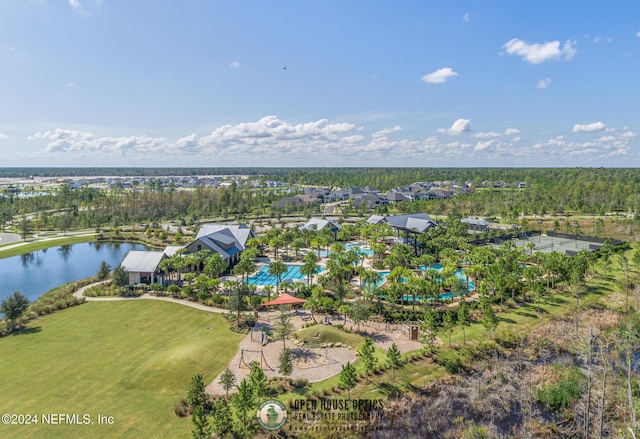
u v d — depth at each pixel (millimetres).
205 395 33969
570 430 34094
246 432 30312
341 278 65875
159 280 71875
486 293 60094
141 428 30844
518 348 47125
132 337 47969
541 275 69562
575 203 152375
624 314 56438
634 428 29656
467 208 163375
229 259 86750
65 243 120000
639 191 159875
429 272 64188
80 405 33531
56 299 62125
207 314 56312
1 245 113875
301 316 56094
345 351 45344
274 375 39656
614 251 90938
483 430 33156
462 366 43250
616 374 40656
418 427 34031
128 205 174250
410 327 52469
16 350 44062
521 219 136375
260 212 174375
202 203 185375
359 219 149000
